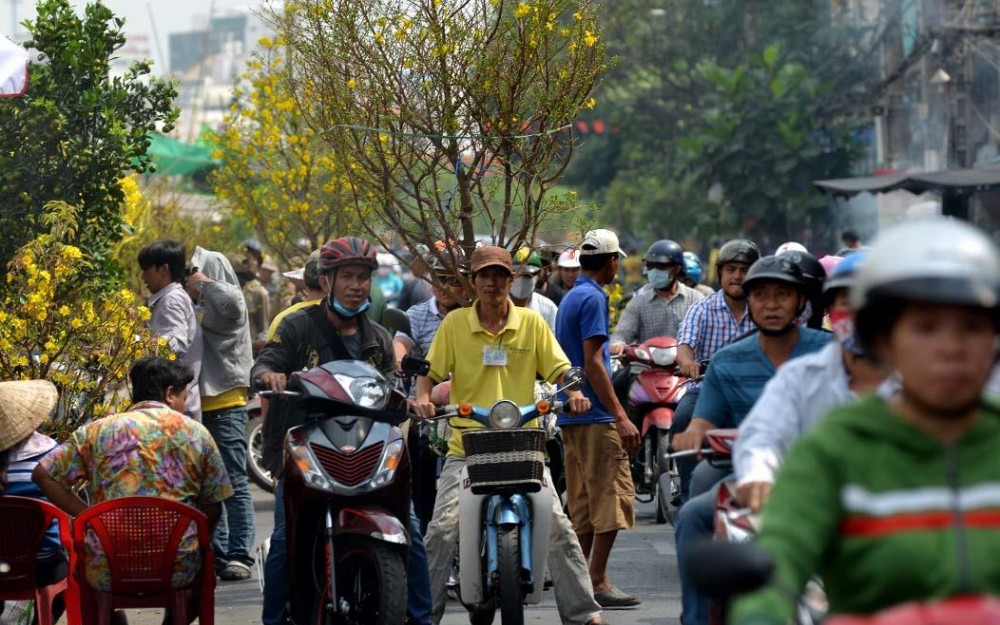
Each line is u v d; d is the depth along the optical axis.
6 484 16.09
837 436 6.87
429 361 17.12
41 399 16.17
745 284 13.77
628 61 86.06
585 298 19.64
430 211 22.95
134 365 16.52
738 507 11.66
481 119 22.50
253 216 39.72
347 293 16.70
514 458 16.12
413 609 16.33
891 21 69.56
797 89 75.25
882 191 46.91
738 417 13.98
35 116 23.61
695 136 77.75
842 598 6.87
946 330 6.52
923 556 6.62
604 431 19.75
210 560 15.32
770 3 82.50
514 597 16.12
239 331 23.02
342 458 15.45
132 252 37.56
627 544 25.81
